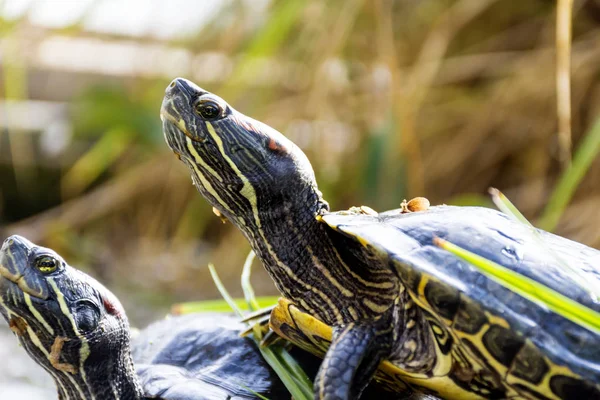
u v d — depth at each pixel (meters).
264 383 1.33
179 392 1.33
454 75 1.83
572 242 1.32
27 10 1.74
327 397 1.29
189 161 1.33
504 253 1.29
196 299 1.81
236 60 1.82
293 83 1.85
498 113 1.76
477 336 1.29
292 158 1.32
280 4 1.72
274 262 1.33
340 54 1.84
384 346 1.31
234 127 1.32
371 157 1.72
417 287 1.29
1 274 1.33
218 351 1.34
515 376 1.29
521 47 1.86
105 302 1.35
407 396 1.33
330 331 1.31
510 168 1.85
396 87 1.67
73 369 1.34
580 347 1.28
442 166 1.82
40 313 1.33
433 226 1.30
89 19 1.82
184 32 1.87
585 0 1.76
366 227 1.30
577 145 1.71
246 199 1.32
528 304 1.29
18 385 1.42
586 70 1.68
